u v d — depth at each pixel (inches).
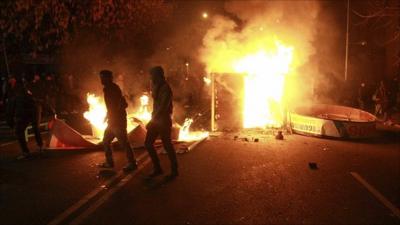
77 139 385.4
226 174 302.8
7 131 502.9
